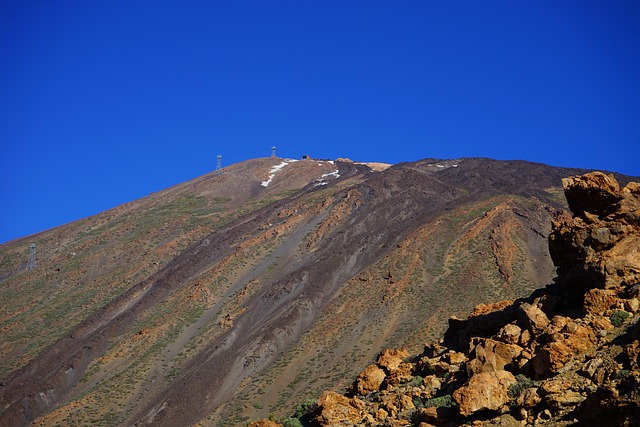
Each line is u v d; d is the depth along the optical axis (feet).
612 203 93.56
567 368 75.36
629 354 68.74
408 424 84.89
